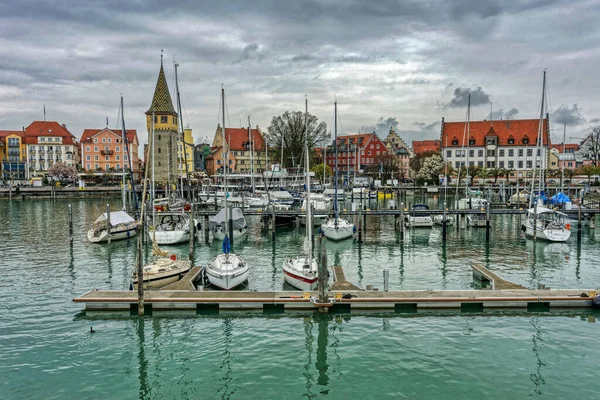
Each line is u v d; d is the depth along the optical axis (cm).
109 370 2214
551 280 3716
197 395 2008
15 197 11838
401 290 3144
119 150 15238
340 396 1986
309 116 13525
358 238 5338
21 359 2306
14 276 3812
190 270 3662
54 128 15600
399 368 2216
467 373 2164
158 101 12069
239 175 12131
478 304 2955
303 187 11369
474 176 12812
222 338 2567
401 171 17112
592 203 7850
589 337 2548
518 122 14775
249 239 5794
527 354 2353
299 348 2439
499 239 5741
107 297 2936
